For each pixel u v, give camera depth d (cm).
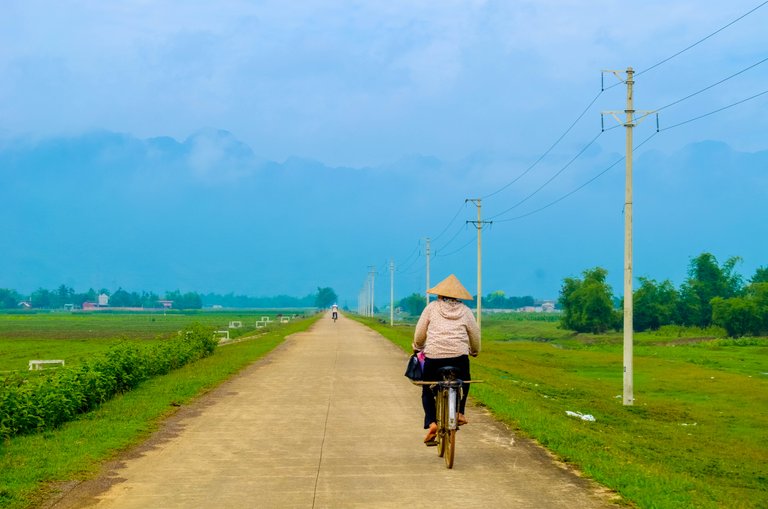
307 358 2838
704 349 6650
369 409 1423
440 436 968
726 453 1645
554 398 2419
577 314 10938
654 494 769
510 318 19262
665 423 2180
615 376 3856
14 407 1127
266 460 952
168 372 2233
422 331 955
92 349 5391
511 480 842
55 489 795
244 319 14112
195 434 1142
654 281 11694
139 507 729
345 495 775
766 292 9188
